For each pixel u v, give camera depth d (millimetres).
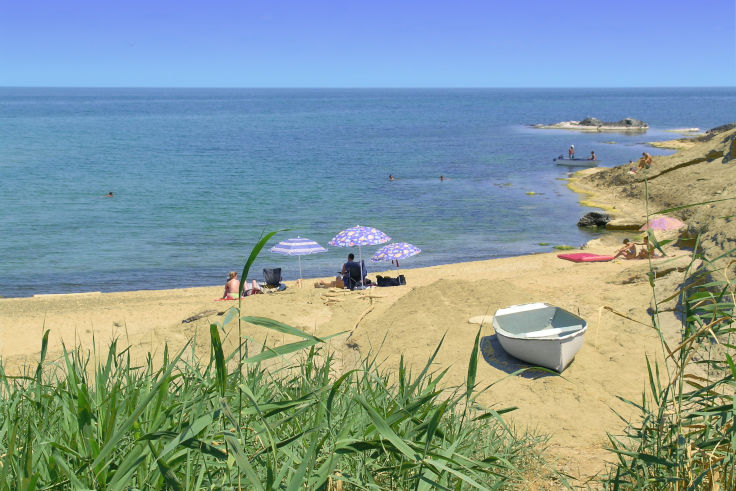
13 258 25094
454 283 12328
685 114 140500
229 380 3227
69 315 15500
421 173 48625
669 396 7496
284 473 2539
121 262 24625
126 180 46688
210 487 2637
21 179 47062
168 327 12094
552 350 8539
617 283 13227
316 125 116125
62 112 172375
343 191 40844
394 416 2928
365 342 10656
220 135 92438
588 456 6195
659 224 20281
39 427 3137
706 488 3236
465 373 9016
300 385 4641
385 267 23750
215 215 33500
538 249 25406
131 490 2531
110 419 2727
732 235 10680
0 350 12789
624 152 60000
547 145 69812
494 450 4770
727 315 3492
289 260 25062
